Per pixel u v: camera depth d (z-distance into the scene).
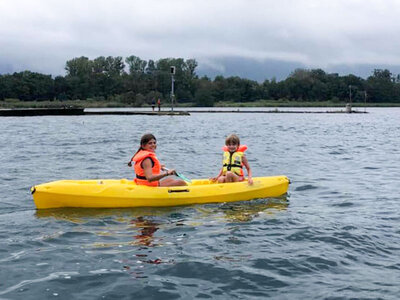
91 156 12.38
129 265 4.31
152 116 40.91
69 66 120.56
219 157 12.33
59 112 40.47
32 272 4.12
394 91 129.62
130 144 15.77
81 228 5.47
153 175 6.59
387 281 3.97
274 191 7.34
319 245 4.90
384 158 12.52
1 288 3.79
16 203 6.67
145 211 6.27
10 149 13.83
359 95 125.19
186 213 6.20
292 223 5.76
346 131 24.12
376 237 5.18
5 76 101.19
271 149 14.70
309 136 20.44
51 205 6.33
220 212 6.29
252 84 121.56
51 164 10.75
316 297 3.68
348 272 4.18
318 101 122.62
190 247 4.82
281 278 4.04
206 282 3.96
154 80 114.25
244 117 42.72
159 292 3.76
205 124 29.50
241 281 3.98
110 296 3.69
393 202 6.98
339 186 8.30
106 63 123.12
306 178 9.18
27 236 5.14
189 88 116.19
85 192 6.36
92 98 105.94
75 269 4.20
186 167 10.49
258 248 4.80
